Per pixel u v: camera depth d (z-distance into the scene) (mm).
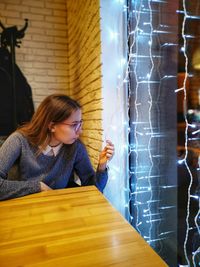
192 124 1012
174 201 1219
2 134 2711
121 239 514
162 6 1208
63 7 2930
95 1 1537
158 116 1300
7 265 430
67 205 737
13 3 2754
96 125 1644
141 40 1365
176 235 1221
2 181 889
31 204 755
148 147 1388
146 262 430
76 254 460
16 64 2754
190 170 1067
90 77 1792
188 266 1122
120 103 1484
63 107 1051
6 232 561
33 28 2846
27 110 2812
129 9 1420
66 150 1172
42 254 463
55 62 2951
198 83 969
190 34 1000
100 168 1169
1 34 2695
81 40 2131
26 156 1067
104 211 681
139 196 1465
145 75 1366
